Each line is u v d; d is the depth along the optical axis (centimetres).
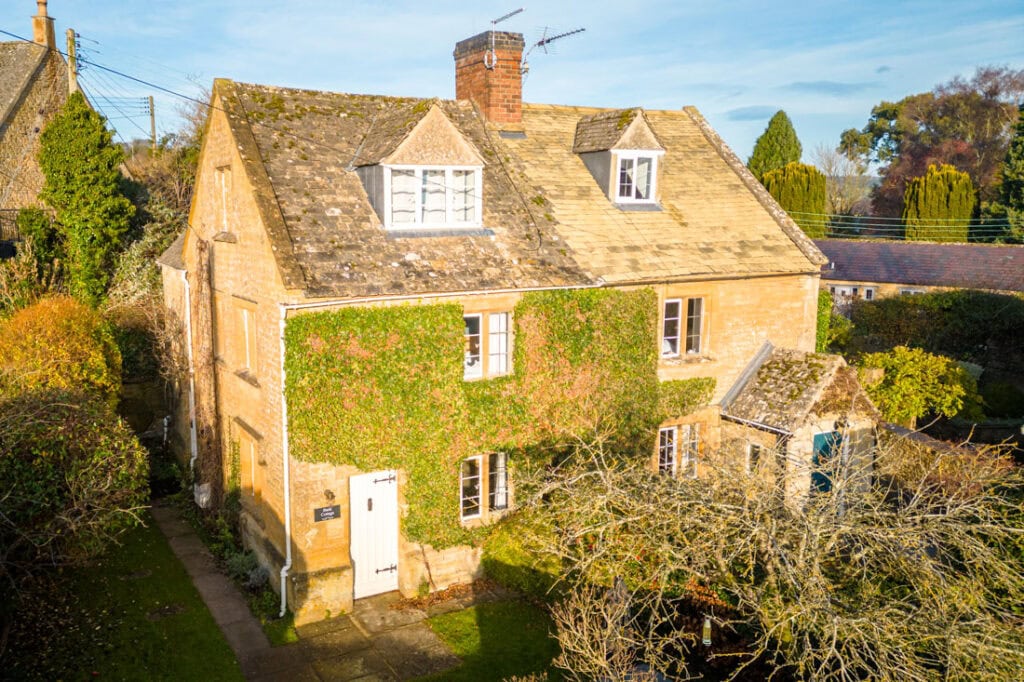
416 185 1464
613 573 1080
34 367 1656
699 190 1975
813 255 1873
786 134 5378
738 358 1809
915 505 1024
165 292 2302
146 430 2338
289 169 1445
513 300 1470
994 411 2558
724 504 1026
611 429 1509
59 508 1159
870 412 1709
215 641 1245
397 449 1369
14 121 3195
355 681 1144
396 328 1340
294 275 1248
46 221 2745
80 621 1278
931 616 858
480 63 1886
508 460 1501
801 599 864
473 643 1255
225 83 1530
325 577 1318
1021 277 3359
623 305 1598
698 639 1121
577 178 1839
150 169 3709
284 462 1298
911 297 3180
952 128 6216
